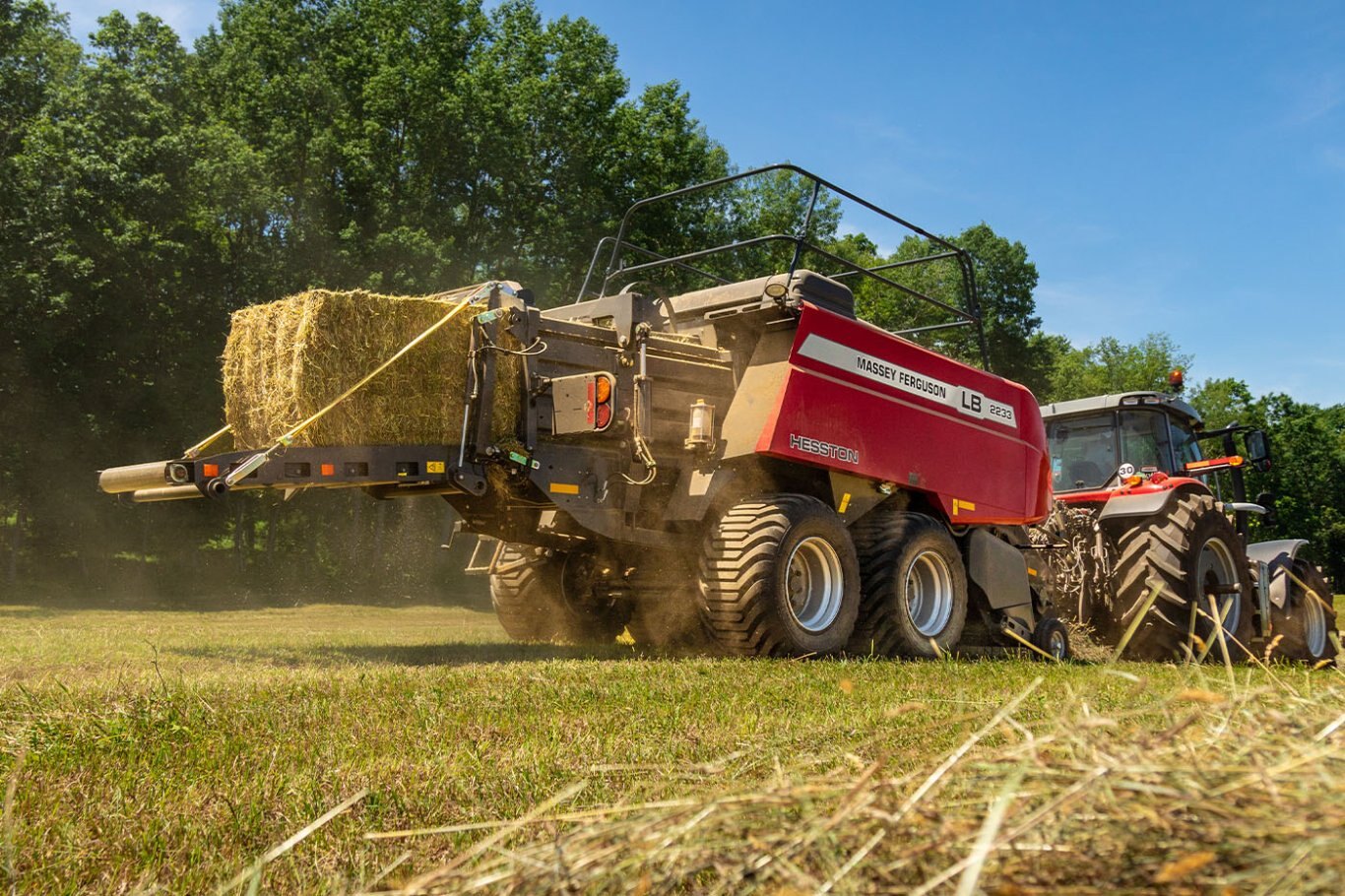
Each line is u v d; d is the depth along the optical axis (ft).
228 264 83.30
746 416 22.80
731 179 25.23
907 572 24.58
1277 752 3.59
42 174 75.05
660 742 10.36
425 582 95.96
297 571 93.86
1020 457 29.01
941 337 160.15
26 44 82.99
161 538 91.76
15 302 72.69
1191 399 219.20
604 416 20.29
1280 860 2.80
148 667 18.52
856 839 3.33
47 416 78.33
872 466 24.31
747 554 21.24
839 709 13.01
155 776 8.68
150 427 81.30
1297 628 30.68
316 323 17.76
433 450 19.34
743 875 3.25
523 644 25.29
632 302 22.15
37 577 85.15
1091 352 232.73
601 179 98.12
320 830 7.05
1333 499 181.88
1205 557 28.35
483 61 94.63
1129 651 28.68
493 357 19.97
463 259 90.84
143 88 82.84
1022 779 3.46
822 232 140.05
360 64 93.04
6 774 8.62
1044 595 28.63
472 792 8.09
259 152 86.74
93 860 6.41
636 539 22.06
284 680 14.99
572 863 3.41
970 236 171.42
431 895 3.53
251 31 92.32
